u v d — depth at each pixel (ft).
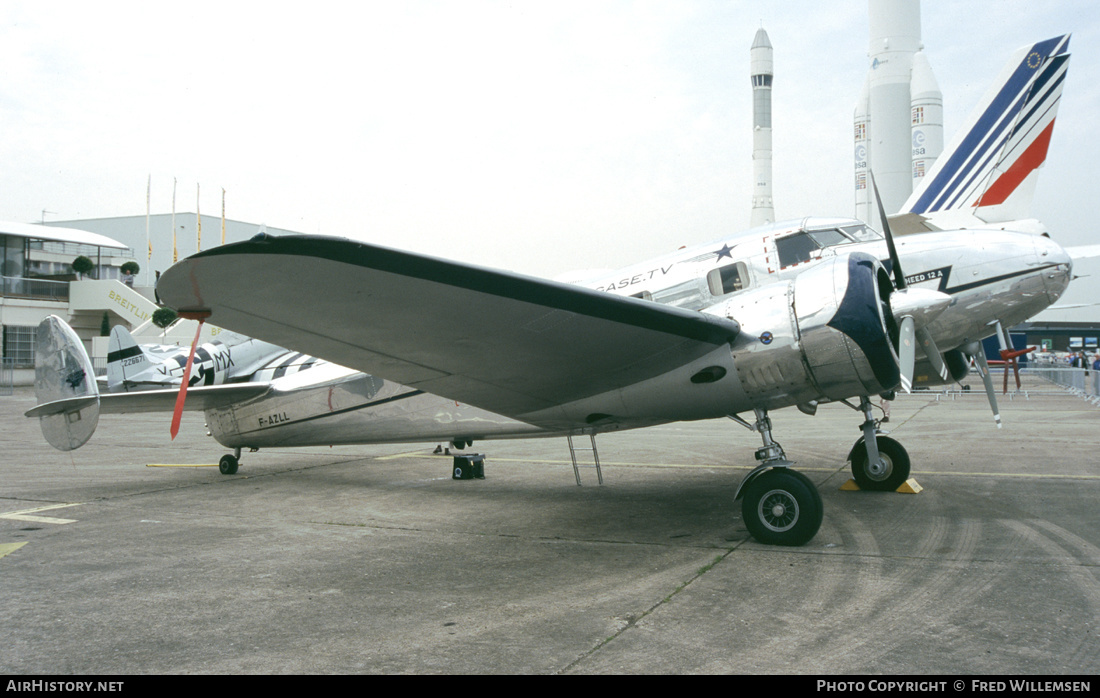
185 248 195.11
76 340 31.22
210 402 34.17
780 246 26.91
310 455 42.86
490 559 18.67
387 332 18.12
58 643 13.16
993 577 15.93
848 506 24.13
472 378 21.30
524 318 17.60
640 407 21.86
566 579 16.69
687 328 18.89
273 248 13.73
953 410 65.67
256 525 23.48
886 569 16.75
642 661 11.78
